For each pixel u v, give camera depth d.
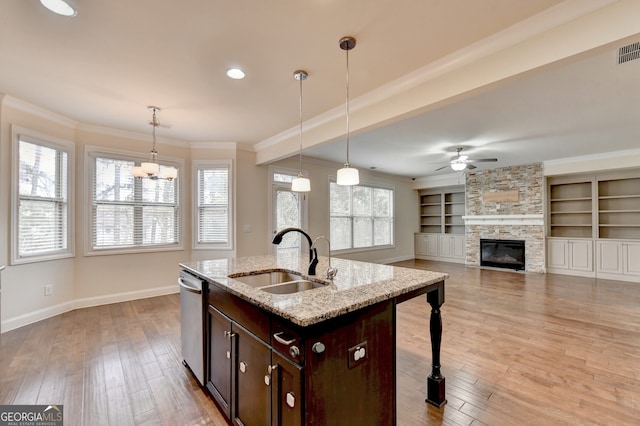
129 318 3.66
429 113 3.61
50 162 3.71
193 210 4.98
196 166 5.00
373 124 3.12
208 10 1.87
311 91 3.03
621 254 6.03
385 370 1.65
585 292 5.04
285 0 1.78
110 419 1.89
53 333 3.19
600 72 2.61
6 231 3.23
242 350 1.72
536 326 3.46
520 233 7.04
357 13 1.90
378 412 1.60
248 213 5.18
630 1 1.67
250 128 4.25
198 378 2.24
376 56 2.39
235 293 1.72
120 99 3.24
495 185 7.40
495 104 3.33
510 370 2.48
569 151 5.62
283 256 3.24
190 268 2.45
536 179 6.78
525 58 2.03
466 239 7.91
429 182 8.87
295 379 1.31
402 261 8.70
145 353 2.77
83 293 4.07
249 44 2.24
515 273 6.80
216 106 3.43
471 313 3.93
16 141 3.30
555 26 1.90
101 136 4.20
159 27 2.03
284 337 1.37
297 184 2.78
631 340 3.05
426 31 2.08
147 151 4.59
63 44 2.23
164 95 3.13
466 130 4.28
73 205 3.96
